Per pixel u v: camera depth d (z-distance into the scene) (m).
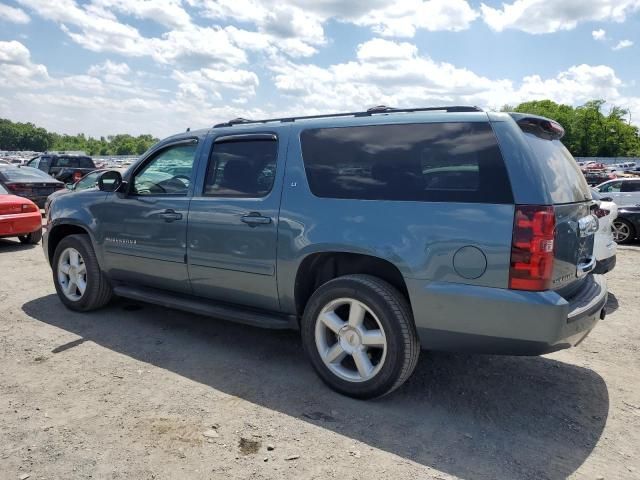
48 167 22.64
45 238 5.78
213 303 4.49
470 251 3.08
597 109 104.88
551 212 2.97
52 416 3.30
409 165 3.42
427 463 2.86
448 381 3.95
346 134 3.74
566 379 4.04
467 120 3.29
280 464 2.83
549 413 3.47
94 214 5.21
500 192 3.05
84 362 4.19
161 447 2.97
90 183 11.58
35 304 5.83
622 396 3.75
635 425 3.33
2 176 14.21
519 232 2.96
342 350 3.61
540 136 3.44
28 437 3.05
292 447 2.99
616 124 104.38
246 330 5.05
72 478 2.68
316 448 2.99
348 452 2.95
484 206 3.08
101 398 3.56
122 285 5.25
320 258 3.78
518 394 3.75
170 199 4.59
